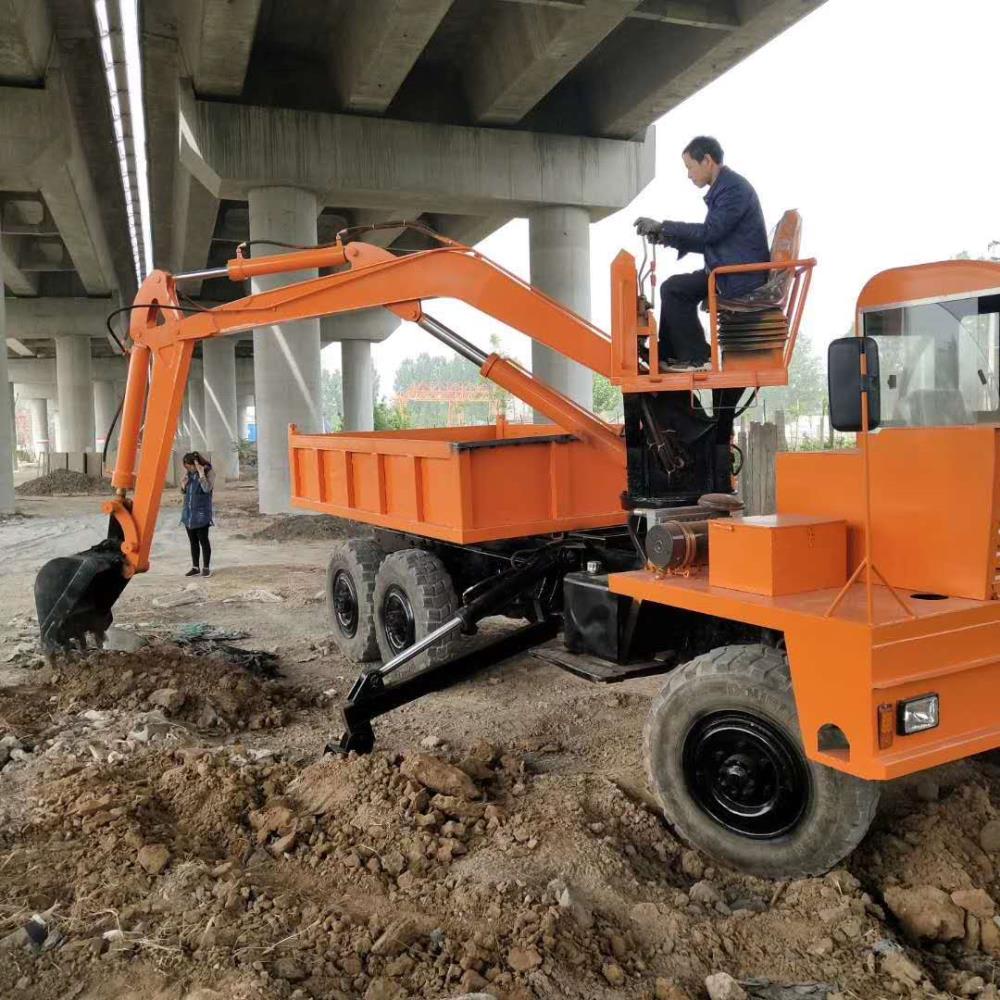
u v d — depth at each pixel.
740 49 16.02
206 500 11.95
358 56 16.72
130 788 4.59
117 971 3.07
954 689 3.32
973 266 3.95
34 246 35.38
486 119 19.45
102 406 70.44
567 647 5.14
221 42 15.52
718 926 3.40
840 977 3.12
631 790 4.69
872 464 3.85
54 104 19.19
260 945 3.20
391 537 7.69
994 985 3.05
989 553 3.47
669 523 4.30
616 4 14.15
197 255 30.05
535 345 20.92
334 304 6.98
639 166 20.88
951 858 3.69
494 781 4.82
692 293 5.13
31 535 17.00
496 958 3.17
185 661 6.83
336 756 4.96
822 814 3.52
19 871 3.77
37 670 6.93
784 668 3.68
